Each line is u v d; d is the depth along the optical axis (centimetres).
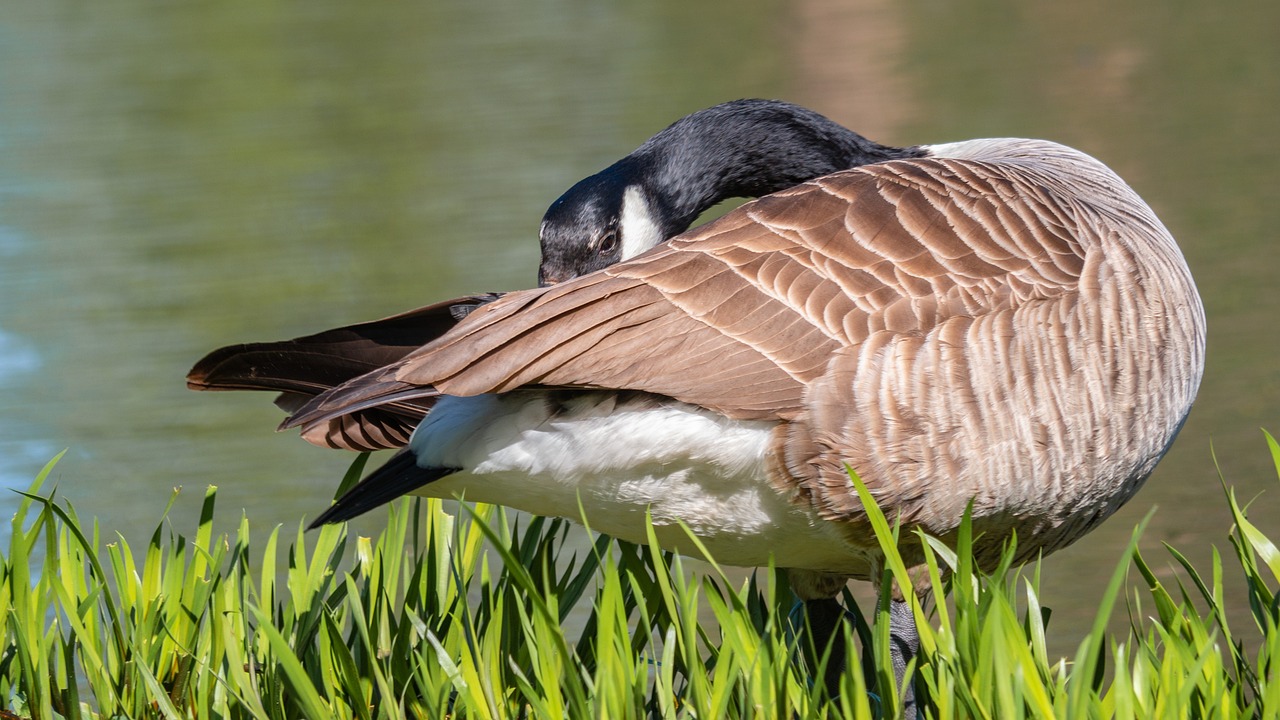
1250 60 3081
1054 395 760
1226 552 1195
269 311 1922
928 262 752
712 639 1076
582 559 1238
